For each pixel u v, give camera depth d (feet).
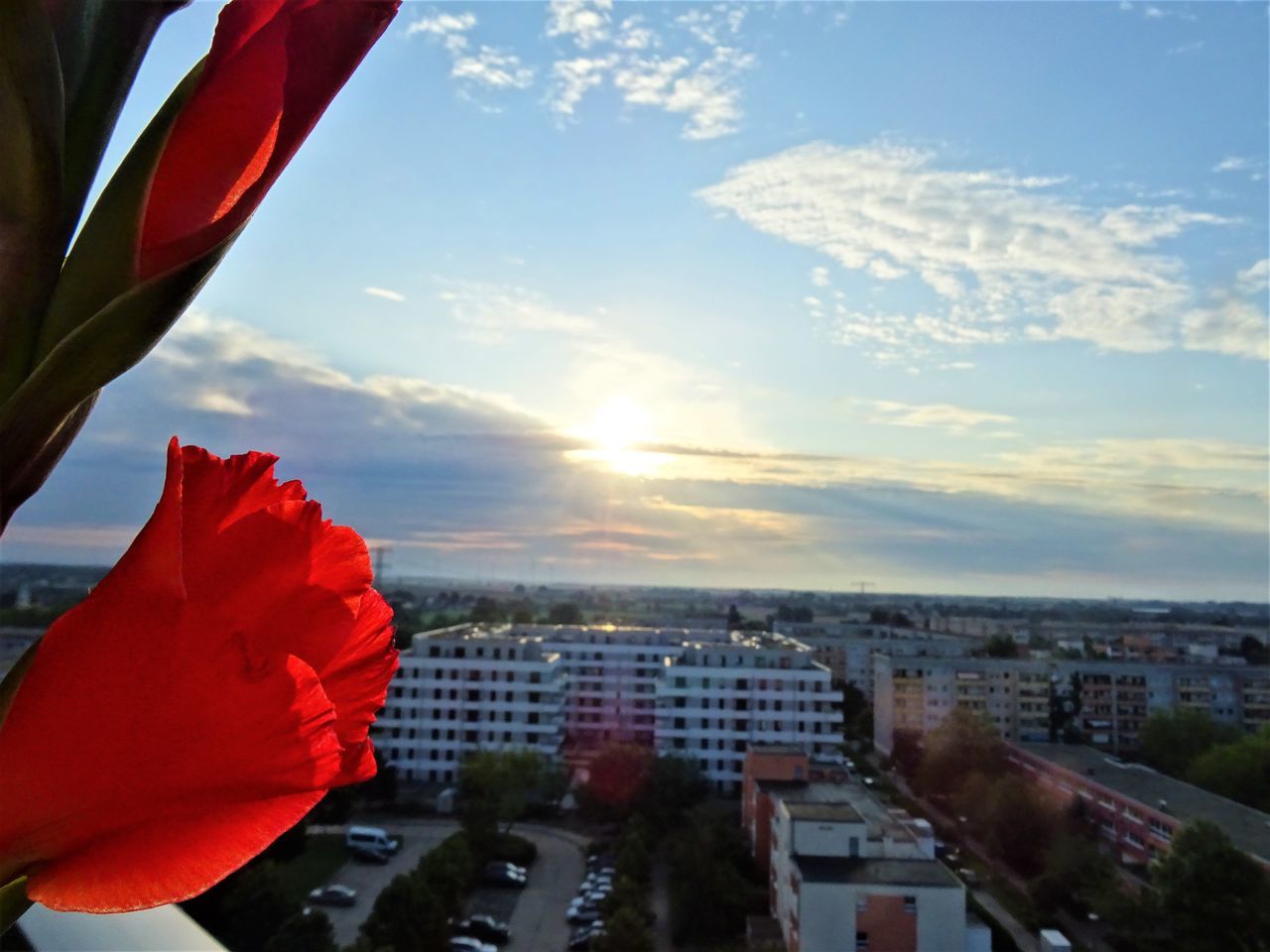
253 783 0.96
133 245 1.10
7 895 1.07
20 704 0.94
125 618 0.95
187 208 1.12
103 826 0.98
